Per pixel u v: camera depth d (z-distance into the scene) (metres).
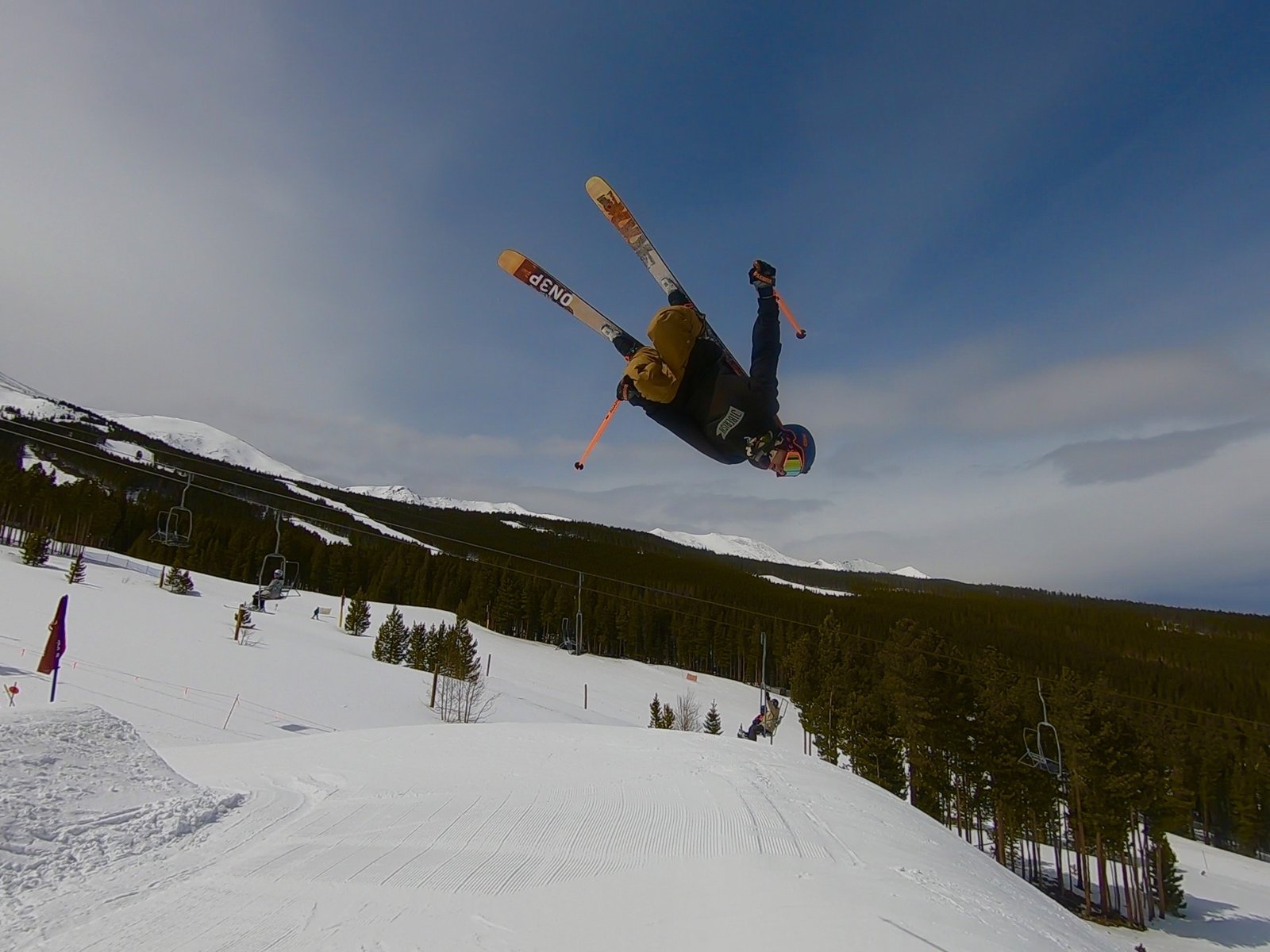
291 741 14.62
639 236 4.68
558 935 5.52
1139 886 33.16
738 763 11.98
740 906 5.95
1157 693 77.81
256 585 80.69
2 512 77.50
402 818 8.59
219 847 7.50
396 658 52.38
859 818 9.62
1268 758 60.22
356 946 5.36
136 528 93.94
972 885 7.71
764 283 4.33
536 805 9.12
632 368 4.23
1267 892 43.41
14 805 7.27
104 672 28.66
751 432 4.18
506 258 4.71
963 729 34.28
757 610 98.62
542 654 76.44
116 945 5.34
